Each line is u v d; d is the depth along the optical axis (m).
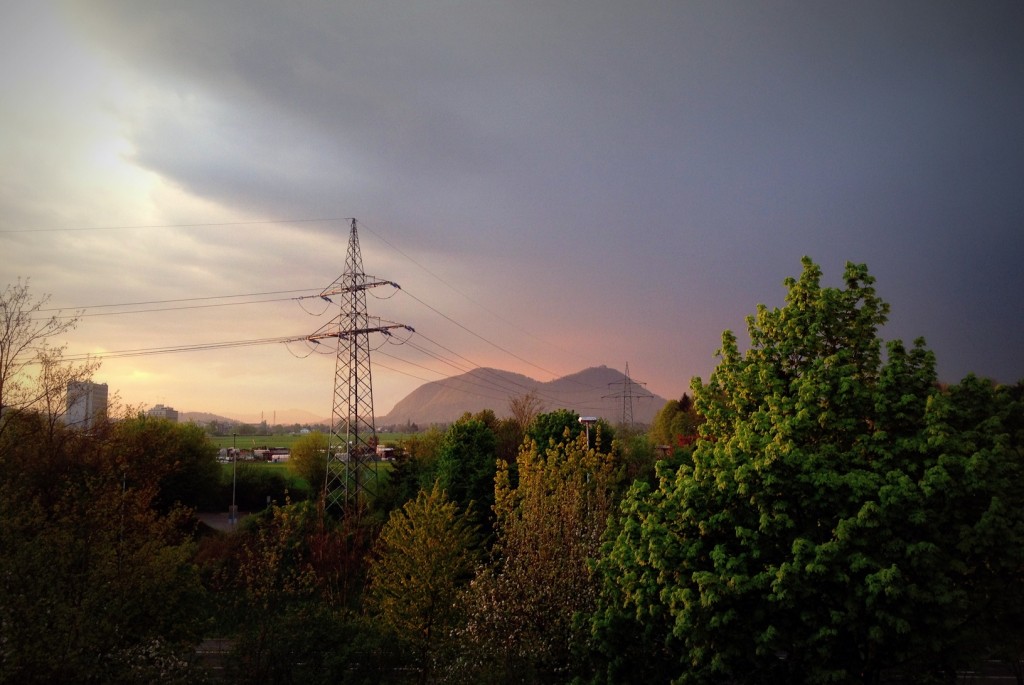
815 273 24.23
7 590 19.44
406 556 35.00
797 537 20.05
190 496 85.06
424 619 32.56
